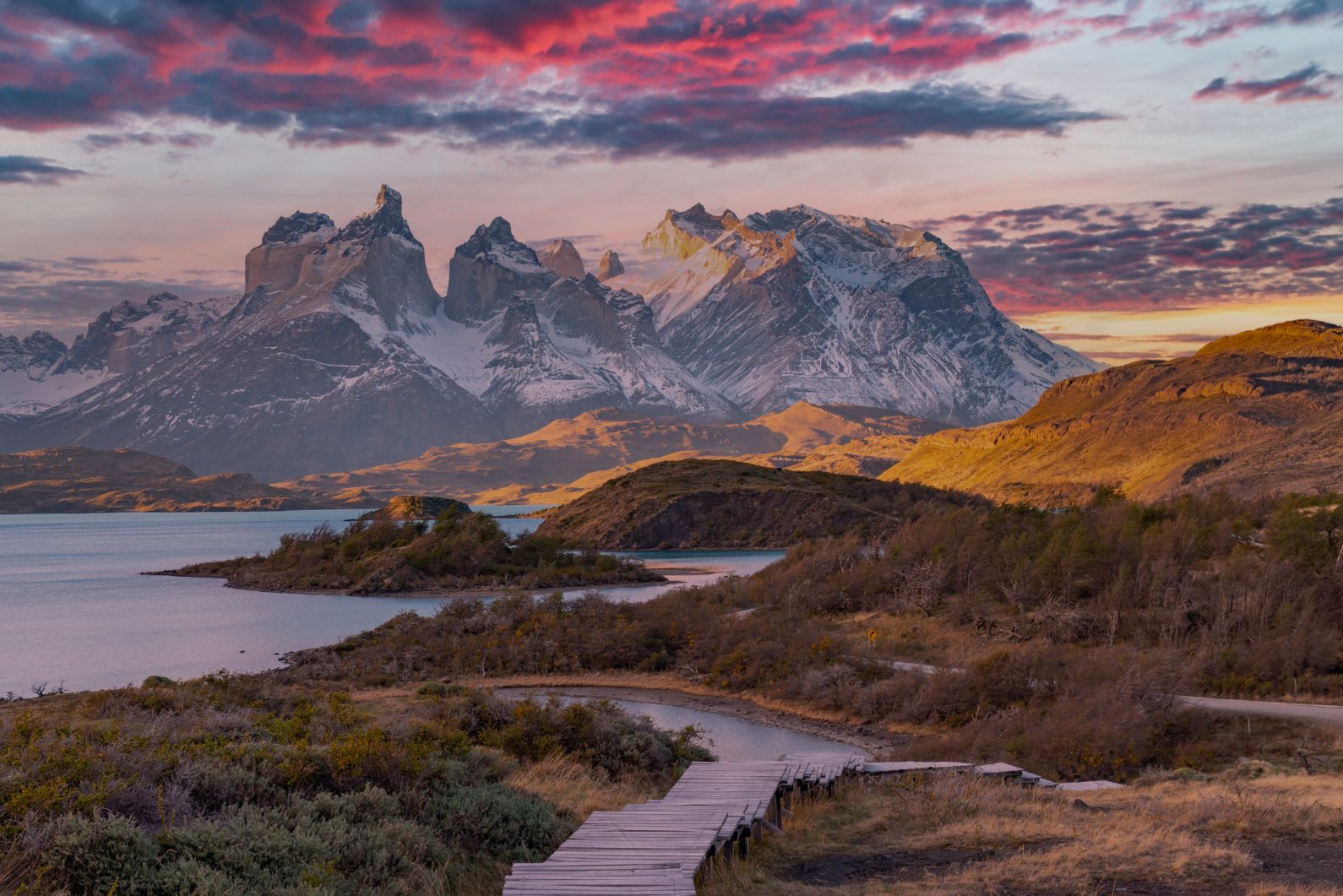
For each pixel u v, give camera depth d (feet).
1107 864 52.24
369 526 582.76
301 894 41.19
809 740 171.32
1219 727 144.77
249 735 68.74
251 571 556.92
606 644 246.88
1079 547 255.29
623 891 41.88
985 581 273.33
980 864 53.21
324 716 79.77
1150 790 90.53
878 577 291.99
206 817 49.06
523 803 60.49
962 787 77.97
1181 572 240.94
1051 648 191.11
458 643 258.98
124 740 58.39
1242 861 51.90
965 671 188.75
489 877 51.96
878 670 208.13
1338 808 65.72
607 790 80.53
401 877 48.24
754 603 302.86
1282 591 215.72
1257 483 626.23
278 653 284.82
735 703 207.41
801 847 59.41
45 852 39.42
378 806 54.39
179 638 317.01
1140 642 213.46
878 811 70.69
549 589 451.53
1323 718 146.51
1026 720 148.46
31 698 199.72
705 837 51.44
